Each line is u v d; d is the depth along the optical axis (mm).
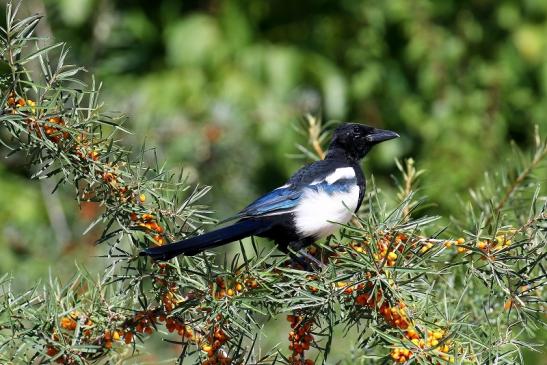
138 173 7574
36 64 14047
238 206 16656
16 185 17344
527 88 19250
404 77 19250
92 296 7340
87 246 14898
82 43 18875
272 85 17656
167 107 17500
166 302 7242
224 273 7016
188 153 16812
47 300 7207
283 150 17188
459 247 7332
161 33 19141
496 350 6941
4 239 16422
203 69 17969
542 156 9266
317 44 19188
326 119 18031
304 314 7309
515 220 9117
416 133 19094
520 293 7211
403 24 19375
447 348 6754
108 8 18750
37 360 7844
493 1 19453
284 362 7336
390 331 6852
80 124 7449
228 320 7090
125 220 7648
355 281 6996
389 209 9930
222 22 18344
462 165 17906
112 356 7586
